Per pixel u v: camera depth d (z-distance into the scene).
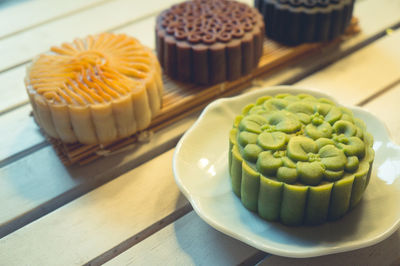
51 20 0.40
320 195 0.22
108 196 0.27
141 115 0.28
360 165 0.23
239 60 0.32
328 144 0.23
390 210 0.23
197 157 0.26
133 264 0.24
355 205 0.24
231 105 0.28
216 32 0.32
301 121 0.24
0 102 0.32
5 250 0.25
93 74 0.28
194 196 0.24
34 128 0.31
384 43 0.37
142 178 0.28
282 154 0.23
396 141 0.29
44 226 0.25
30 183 0.28
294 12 0.34
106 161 0.29
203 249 0.24
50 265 0.24
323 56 0.36
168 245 0.24
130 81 0.28
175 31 0.32
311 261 0.24
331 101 0.27
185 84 0.33
